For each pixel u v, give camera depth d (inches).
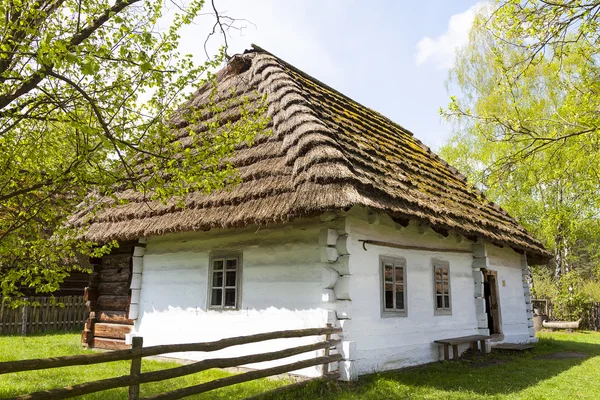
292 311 269.9
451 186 432.1
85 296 394.6
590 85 251.6
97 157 195.3
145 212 325.7
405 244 327.0
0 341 409.4
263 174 276.7
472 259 412.8
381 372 277.0
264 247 291.9
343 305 256.4
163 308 340.2
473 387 258.5
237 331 292.7
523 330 490.9
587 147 297.7
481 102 711.1
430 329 335.9
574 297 735.1
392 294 305.1
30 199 211.6
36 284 209.2
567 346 484.4
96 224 355.3
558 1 209.6
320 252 264.1
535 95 622.8
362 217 287.4
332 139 272.8
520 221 756.0
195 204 294.7
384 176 300.0
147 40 150.4
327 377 238.4
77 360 139.3
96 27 185.2
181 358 318.0
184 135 370.0
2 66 168.1
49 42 137.1
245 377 197.6
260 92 345.4
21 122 207.2
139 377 157.2
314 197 235.6
